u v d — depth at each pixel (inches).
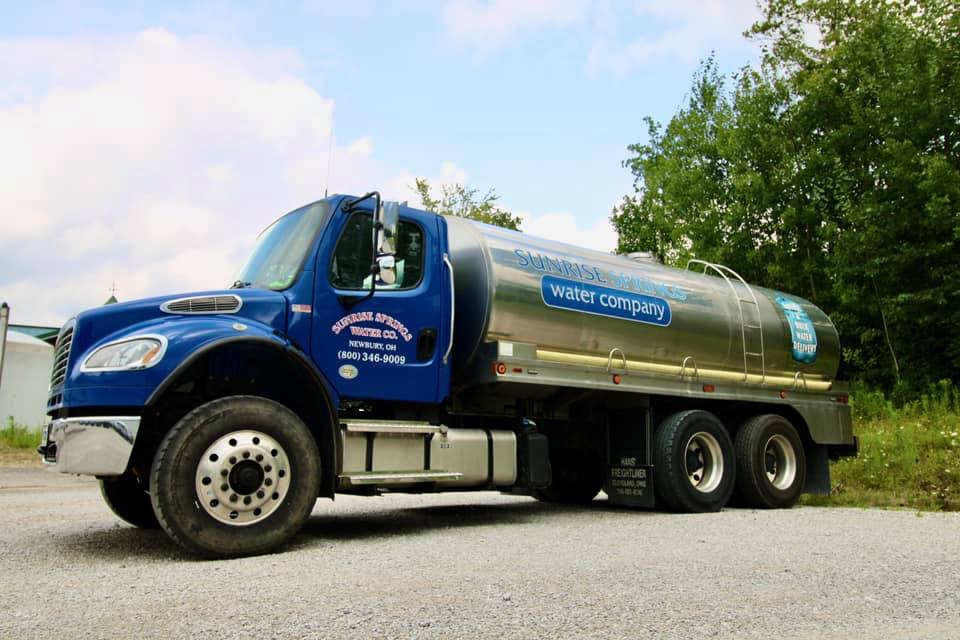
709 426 350.0
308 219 266.2
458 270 300.8
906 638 132.1
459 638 128.0
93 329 222.8
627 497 343.9
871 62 861.2
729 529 276.2
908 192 767.7
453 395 301.0
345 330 255.6
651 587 169.2
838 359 423.2
